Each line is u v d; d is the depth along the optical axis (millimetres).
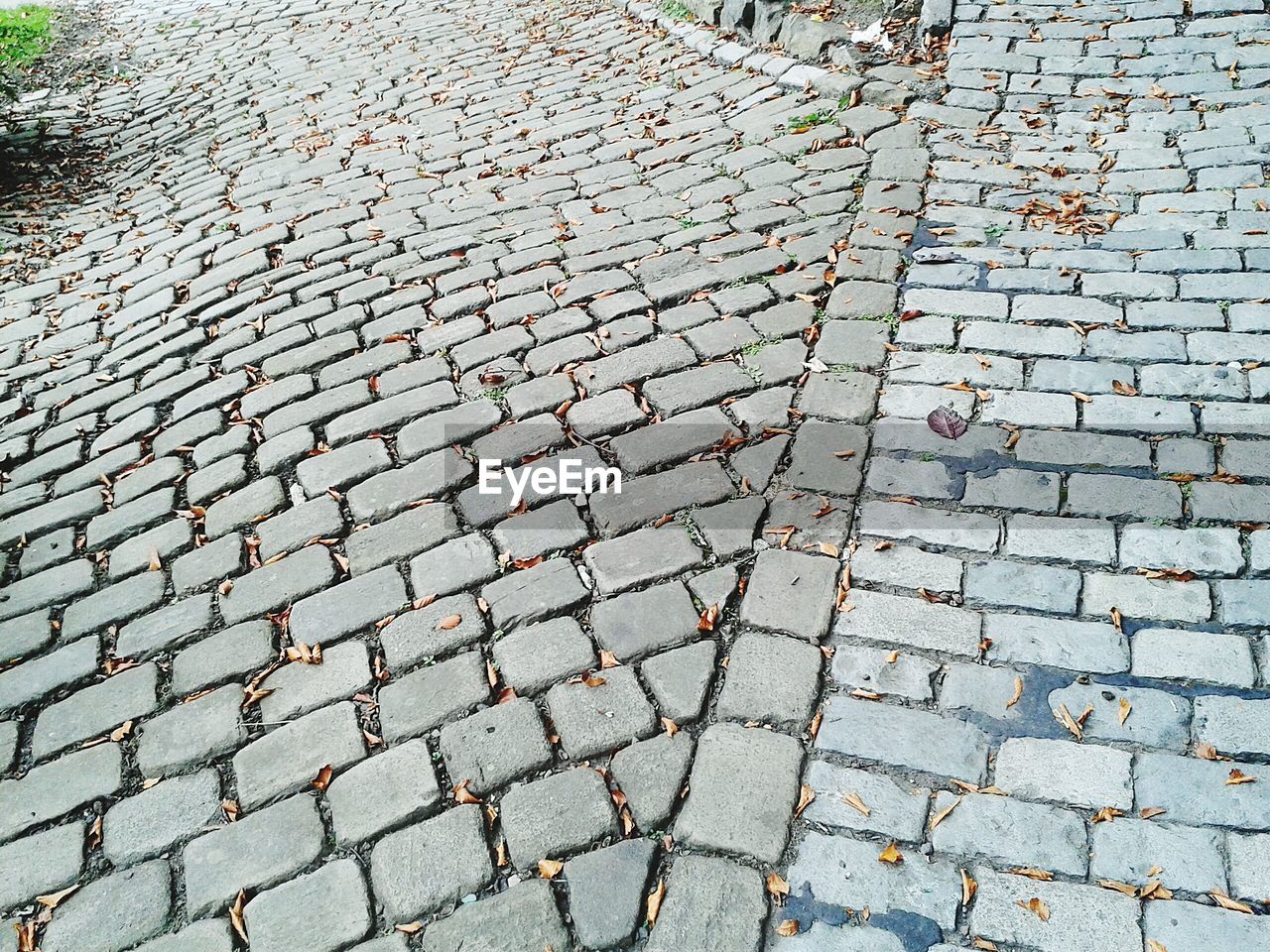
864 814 2109
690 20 6344
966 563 2617
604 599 2631
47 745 2498
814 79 5168
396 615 2672
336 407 3484
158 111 6992
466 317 3855
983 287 3609
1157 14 5273
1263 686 2273
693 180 4586
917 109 4758
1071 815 2078
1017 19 5402
